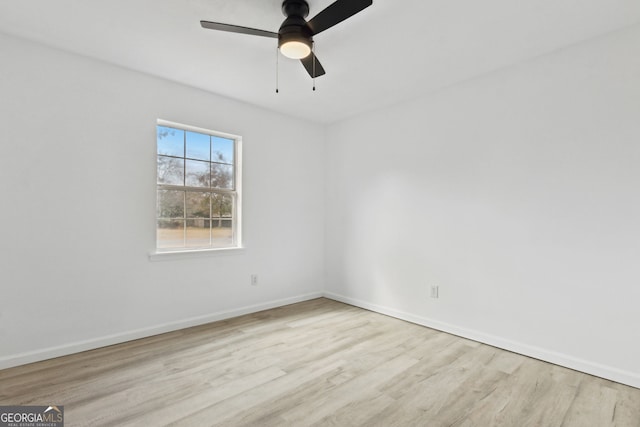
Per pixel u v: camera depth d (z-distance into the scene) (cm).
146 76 298
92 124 270
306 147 433
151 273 302
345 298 426
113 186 280
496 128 286
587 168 238
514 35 232
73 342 262
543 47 248
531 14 207
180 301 321
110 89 278
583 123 239
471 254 302
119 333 284
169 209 322
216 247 356
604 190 230
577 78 242
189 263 327
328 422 180
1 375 225
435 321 329
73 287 262
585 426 178
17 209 238
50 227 251
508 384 221
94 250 271
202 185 346
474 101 301
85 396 201
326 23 187
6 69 234
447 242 321
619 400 202
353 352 271
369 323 345
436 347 283
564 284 248
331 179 445
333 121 438
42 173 248
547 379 227
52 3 200
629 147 221
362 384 220
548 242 256
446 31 227
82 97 265
